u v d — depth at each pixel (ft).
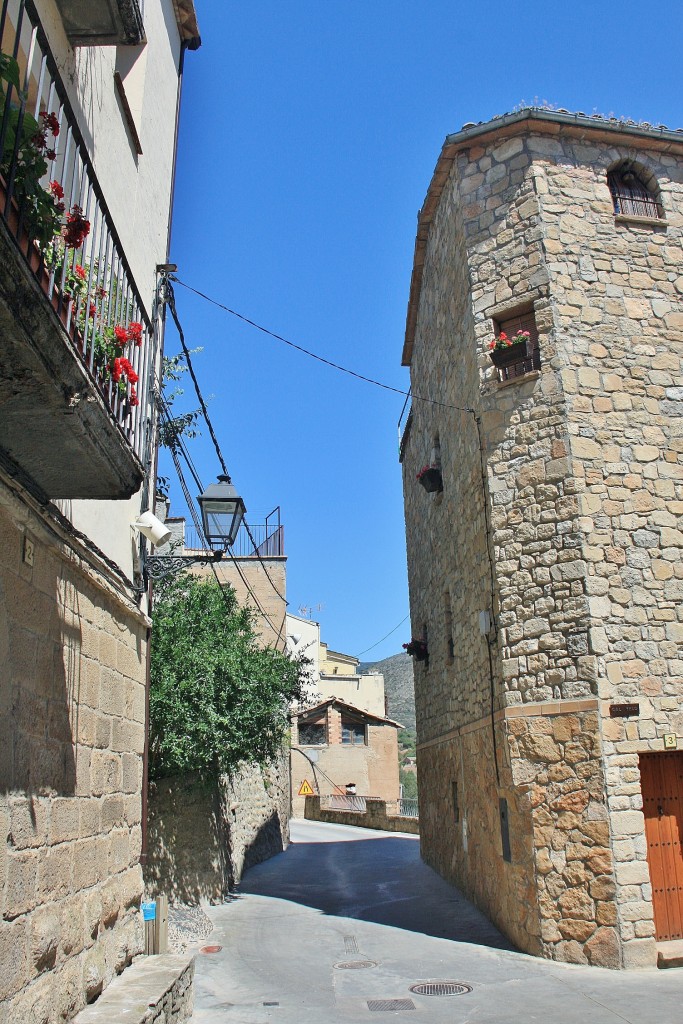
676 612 30.94
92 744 18.72
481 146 37.40
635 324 34.22
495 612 32.86
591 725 28.76
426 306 49.32
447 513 43.24
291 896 45.19
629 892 27.20
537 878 28.76
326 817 119.03
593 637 29.53
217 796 45.83
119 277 19.30
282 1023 21.84
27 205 11.96
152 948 22.24
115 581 21.13
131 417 20.17
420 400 53.16
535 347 33.86
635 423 32.86
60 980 15.57
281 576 78.59
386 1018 22.02
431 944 31.40
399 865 56.85
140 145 26.96
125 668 22.22
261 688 40.42
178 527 58.39
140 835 22.82
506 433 33.55
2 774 13.21
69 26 19.02
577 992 23.77
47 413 13.30
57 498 16.49
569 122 35.53
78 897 16.98
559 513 31.42
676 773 29.84
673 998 22.82
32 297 11.30
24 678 14.62
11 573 14.15
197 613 39.34
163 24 32.53
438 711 48.65
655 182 36.81
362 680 160.04
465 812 39.96
